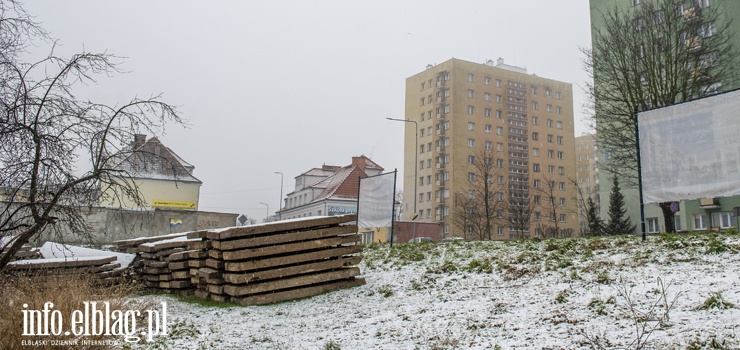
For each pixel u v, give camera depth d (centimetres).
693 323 561
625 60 2675
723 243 945
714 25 3359
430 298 941
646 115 1142
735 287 674
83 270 1196
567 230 7250
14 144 856
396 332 714
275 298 1078
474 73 7419
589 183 11056
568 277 905
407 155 7781
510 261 1134
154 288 1340
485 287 952
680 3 2727
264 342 734
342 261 1165
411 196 7606
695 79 2533
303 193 6475
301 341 722
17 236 879
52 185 880
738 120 982
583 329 600
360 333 738
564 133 7994
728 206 3244
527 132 7662
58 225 933
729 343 484
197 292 1179
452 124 7131
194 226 3572
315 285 1138
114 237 3145
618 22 2844
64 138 892
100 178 930
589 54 2938
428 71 7650
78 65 905
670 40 2552
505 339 605
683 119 1071
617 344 527
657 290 721
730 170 986
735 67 2734
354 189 5716
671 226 2256
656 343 510
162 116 974
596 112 2847
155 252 1344
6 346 510
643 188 1138
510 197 5775
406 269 1265
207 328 854
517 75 7725
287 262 1098
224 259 1072
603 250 1109
